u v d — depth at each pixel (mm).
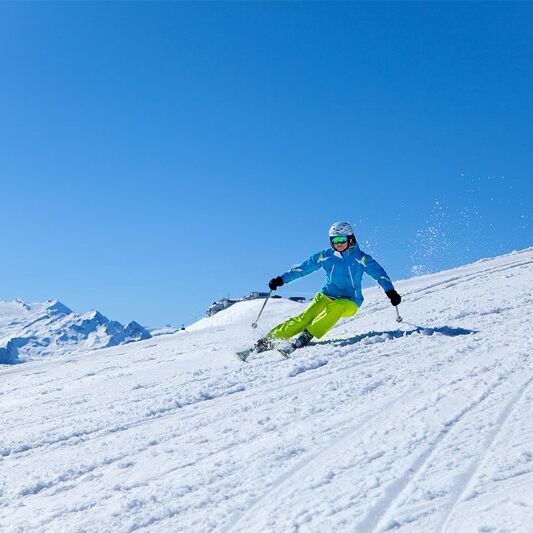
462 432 3123
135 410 4844
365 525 2275
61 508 2885
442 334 6520
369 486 2604
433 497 2406
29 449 4113
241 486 2838
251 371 5770
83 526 2633
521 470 2516
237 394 4930
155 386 5875
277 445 3355
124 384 6332
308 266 7258
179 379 6027
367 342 6527
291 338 6988
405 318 8125
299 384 4961
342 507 2445
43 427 4715
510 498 2277
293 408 4148
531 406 3396
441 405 3686
